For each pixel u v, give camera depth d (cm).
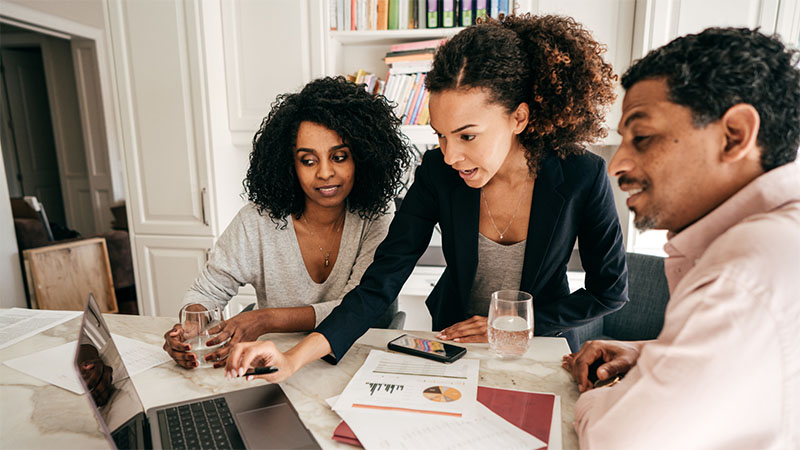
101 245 319
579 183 111
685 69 55
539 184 113
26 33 535
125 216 426
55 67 536
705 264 54
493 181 119
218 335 102
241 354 86
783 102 54
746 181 57
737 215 57
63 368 104
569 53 98
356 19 238
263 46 241
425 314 281
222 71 246
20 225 302
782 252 50
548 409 81
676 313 54
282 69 242
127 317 132
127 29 237
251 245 140
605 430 60
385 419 77
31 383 97
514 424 76
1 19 401
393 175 143
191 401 84
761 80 53
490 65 89
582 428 67
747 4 209
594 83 101
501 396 85
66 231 352
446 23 233
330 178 129
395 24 238
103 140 529
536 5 226
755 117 53
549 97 99
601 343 92
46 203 605
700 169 57
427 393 85
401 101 241
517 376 94
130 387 81
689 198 59
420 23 238
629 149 62
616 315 204
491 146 94
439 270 242
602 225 113
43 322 133
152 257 258
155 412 81
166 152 246
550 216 113
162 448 71
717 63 54
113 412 71
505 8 229
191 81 236
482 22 107
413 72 239
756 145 55
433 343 105
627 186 63
